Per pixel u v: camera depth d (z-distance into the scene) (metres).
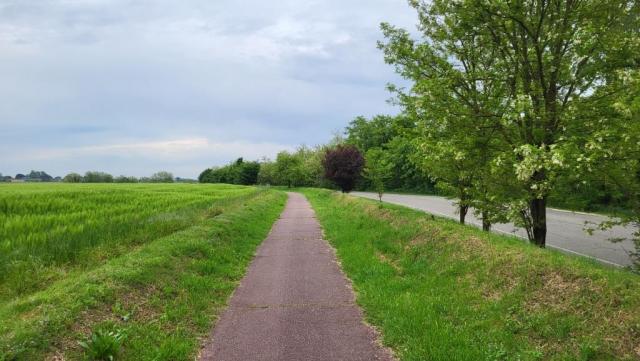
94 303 6.11
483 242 8.98
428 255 10.09
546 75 9.21
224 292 8.41
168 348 5.53
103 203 20.12
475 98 10.24
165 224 13.52
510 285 6.92
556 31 8.73
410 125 13.88
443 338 5.74
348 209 23.58
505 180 9.31
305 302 7.78
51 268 8.59
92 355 4.99
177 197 25.73
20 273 8.05
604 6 8.40
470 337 5.82
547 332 5.48
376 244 12.66
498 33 9.57
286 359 5.39
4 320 5.38
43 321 5.19
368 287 8.55
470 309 6.75
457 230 10.56
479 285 7.49
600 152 6.82
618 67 8.41
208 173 119.12
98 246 10.34
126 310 6.38
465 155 9.88
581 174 7.57
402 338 5.91
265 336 6.16
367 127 87.81
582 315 5.45
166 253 9.45
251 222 17.97
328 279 9.48
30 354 4.64
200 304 7.38
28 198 20.02
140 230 12.44
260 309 7.41
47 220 13.17
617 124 7.52
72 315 5.60
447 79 10.29
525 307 6.20
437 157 10.34
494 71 10.91
